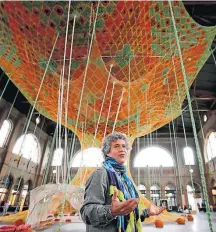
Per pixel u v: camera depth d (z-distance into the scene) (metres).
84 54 4.52
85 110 5.18
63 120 5.68
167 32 3.67
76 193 3.82
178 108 5.04
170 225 4.26
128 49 4.25
